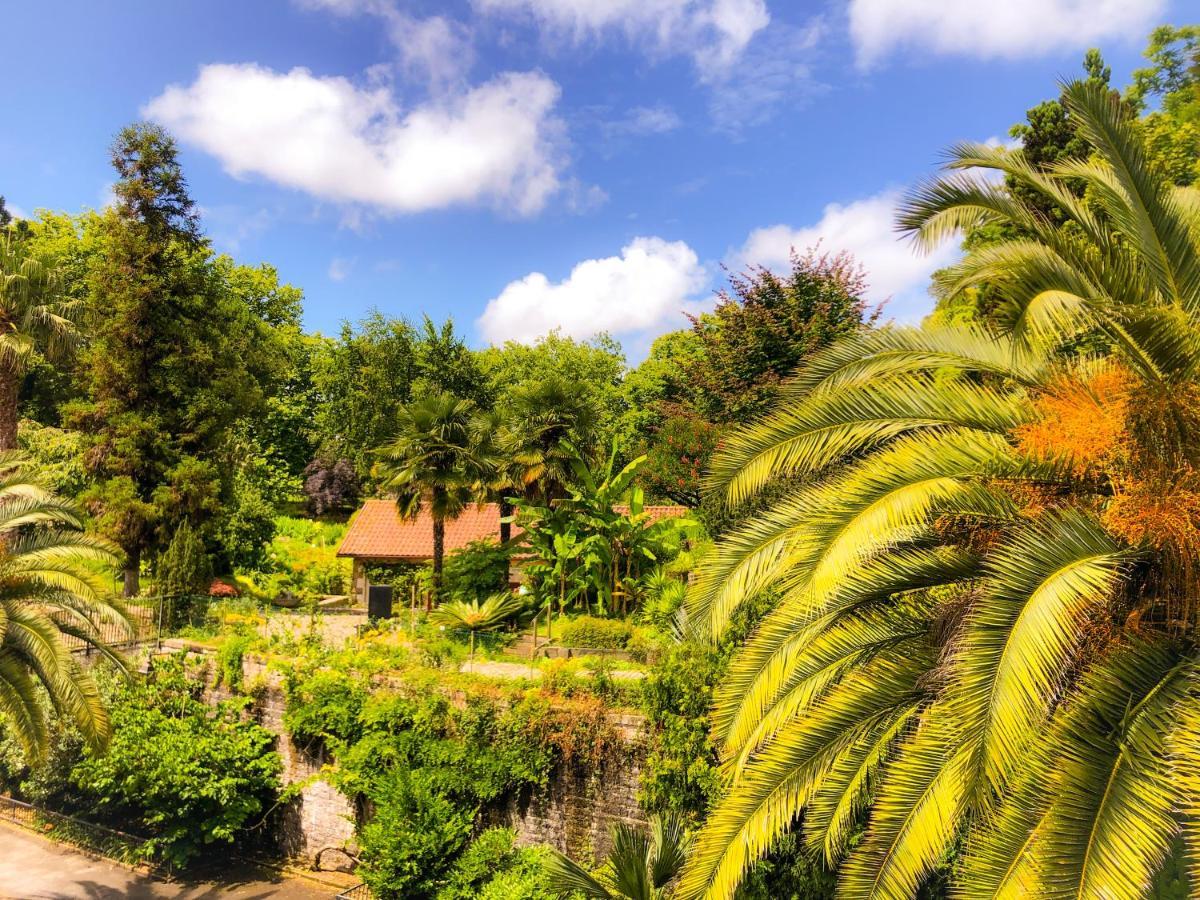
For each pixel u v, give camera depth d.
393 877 14.59
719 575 7.15
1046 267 6.74
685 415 30.80
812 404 7.10
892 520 5.99
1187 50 21.36
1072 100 6.68
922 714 6.89
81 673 13.52
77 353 26.36
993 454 6.24
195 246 27.05
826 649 7.70
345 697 17.62
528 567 24.14
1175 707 5.30
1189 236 6.45
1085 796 5.24
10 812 19.98
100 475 25.39
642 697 14.25
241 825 17.81
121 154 25.31
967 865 5.82
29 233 45.03
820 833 8.14
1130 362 5.98
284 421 51.78
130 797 17.94
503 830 15.20
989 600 5.49
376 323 50.03
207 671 19.91
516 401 26.64
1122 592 5.96
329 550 39.00
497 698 15.95
